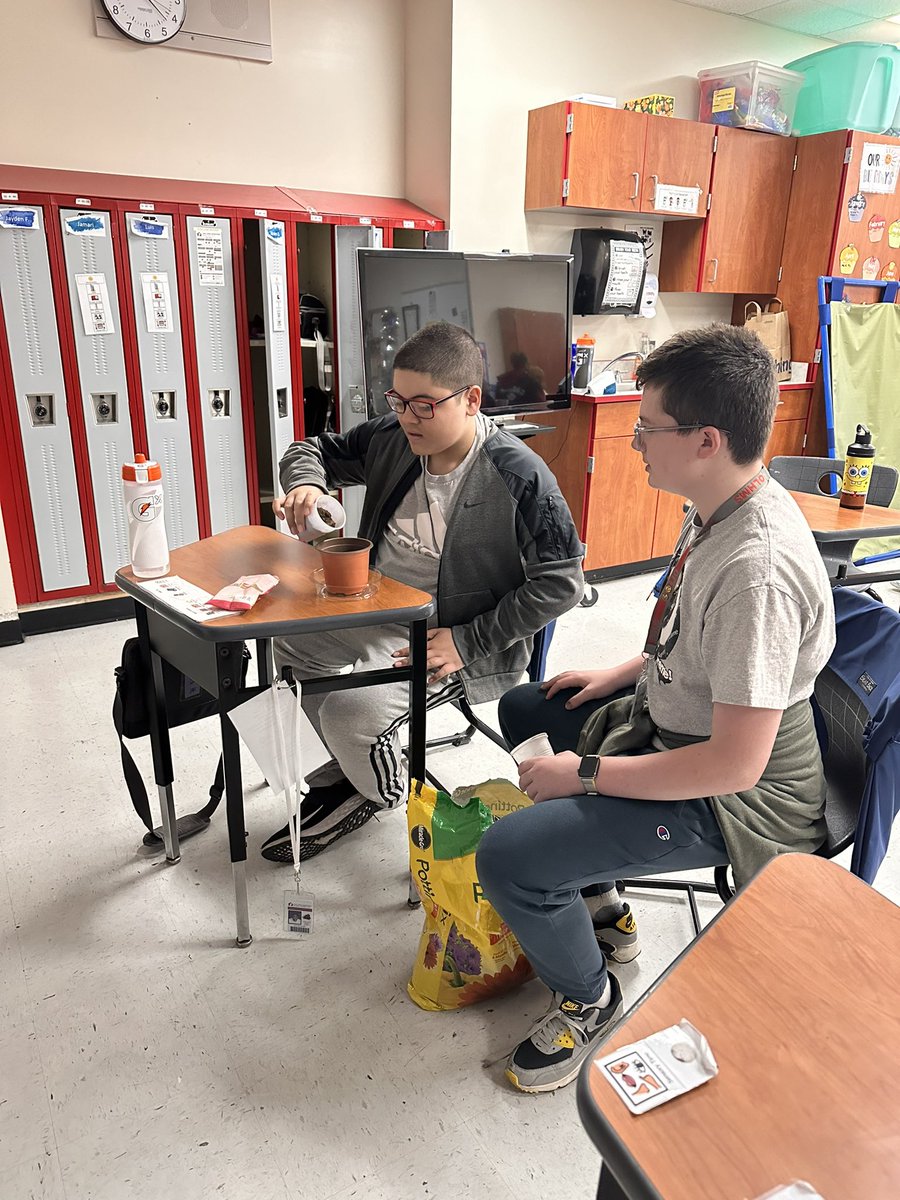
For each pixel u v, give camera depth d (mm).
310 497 1911
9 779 2406
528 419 4352
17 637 3410
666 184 4324
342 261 3828
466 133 3971
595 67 4297
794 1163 592
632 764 1271
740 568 1170
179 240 3365
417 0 3947
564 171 3994
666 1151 596
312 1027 1595
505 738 1880
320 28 3834
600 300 4473
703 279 4699
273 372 3611
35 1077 1474
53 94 3332
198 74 3600
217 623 1455
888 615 1434
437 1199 1287
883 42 5070
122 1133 1379
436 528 1887
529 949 1400
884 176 4688
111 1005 1633
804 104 4766
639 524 4434
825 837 1375
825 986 749
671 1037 687
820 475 3438
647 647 1406
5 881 1981
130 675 1888
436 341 1667
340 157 4051
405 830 2225
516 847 1306
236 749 1646
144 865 2053
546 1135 1395
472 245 4172
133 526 1698
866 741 1278
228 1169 1325
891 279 4934
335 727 1921
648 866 1320
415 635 1688
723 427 1180
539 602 1812
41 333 3213
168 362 3484
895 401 4566
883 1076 661
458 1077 1498
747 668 1138
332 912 1909
